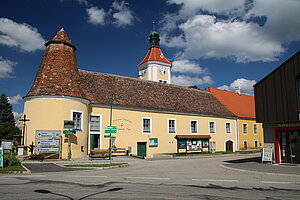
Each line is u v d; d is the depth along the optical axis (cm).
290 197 767
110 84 2777
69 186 911
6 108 5306
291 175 1202
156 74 5241
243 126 4009
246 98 4659
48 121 1950
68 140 2002
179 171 1411
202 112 3359
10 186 907
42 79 2086
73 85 2144
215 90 4256
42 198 729
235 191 846
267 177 1166
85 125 2194
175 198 741
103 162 1861
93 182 1002
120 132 2520
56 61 2184
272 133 1689
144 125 2766
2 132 3675
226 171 1406
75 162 1795
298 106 1502
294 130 1591
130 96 2781
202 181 1049
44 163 1698
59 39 2286
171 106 3067
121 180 1062
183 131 3125
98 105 2397
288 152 1622
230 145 3731
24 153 1916
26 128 2016
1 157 1412
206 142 3167
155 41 5541
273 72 1653
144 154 2714
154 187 905
